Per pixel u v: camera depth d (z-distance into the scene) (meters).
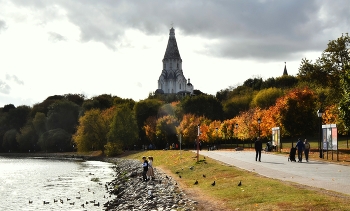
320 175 32.31
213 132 113.75
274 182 27.56
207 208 23.06
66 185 54.78
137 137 131.25
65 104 179.00
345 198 21.03
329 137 48.94
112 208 33.19
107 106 190.62
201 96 150.00
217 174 36.78
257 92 163.00
